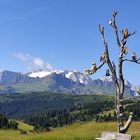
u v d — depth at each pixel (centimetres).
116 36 1393
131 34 1380
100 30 1391
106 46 1368
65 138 2805
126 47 1373
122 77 1357
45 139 2842
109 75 1355
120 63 1364
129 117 1338
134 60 1364
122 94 1345
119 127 1334
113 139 1256
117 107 1341
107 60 1352
